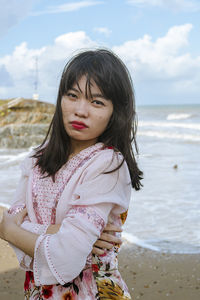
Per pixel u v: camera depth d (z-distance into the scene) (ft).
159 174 33.58
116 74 4.50
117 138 4.70
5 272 13.15
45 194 4.66
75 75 4.42
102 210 4.32
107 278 4.46
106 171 4.42
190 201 24.21
